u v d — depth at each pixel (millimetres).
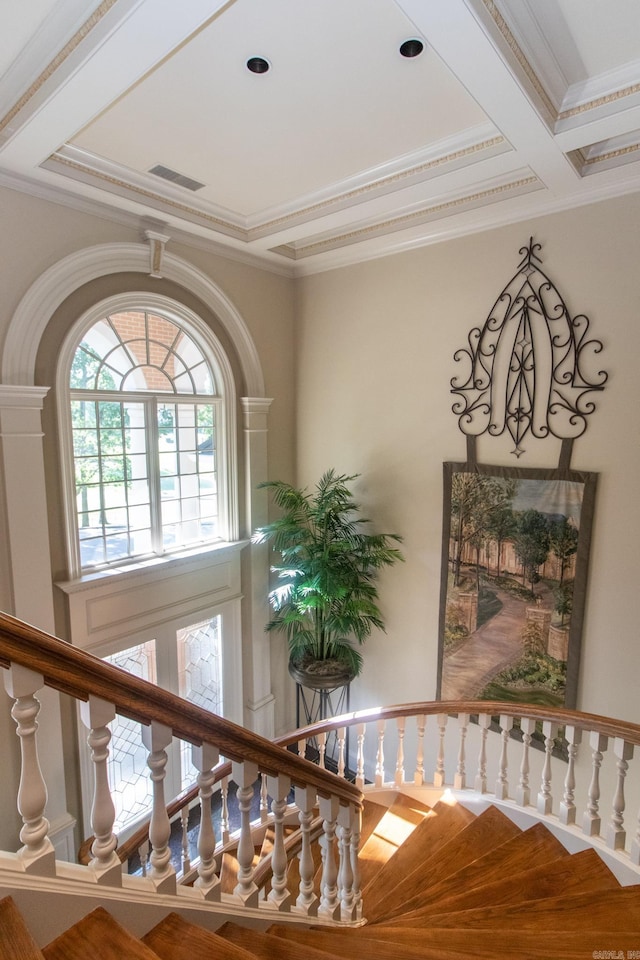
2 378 3010
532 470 3477
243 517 4613
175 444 4195
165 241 3625
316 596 3908
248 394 4445
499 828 2914
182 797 2986
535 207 3297
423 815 3303
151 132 2625
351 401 4457
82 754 3508
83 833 3572
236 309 4254
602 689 3318
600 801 3332
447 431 3900
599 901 1944
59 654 1104
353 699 4699
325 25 1902
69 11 1787
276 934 1598
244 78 2203
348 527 4258
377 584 4418
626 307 3053
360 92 2299
